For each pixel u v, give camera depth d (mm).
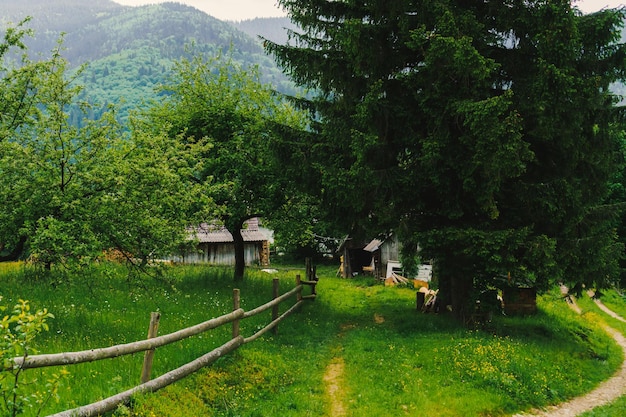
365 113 15266
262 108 23188
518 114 13547
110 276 13469
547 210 15203
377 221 16859
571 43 14102
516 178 15656
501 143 13406
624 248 16391
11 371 5312
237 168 21453
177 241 14531
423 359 13078
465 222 15898
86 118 14227
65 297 16422
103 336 11914
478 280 16812
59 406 7172
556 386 12430
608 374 14523
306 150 17844
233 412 8992
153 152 14297
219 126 22375
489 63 14016
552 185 14977
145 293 18109
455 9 15219
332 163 17578
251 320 15359
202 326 10078
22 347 5422
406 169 15938
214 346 11609
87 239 12156
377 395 10734
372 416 9703
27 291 16297
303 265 52219
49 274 13484
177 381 9227
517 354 13562
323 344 14617
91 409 6766
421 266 33688
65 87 14094
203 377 9820
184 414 8164
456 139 15133
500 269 14781
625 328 23766
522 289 20281
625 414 11062
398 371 12180
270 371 11258
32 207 12531
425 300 20875
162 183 13969
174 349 10969
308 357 13094
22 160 12359
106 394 7828
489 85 15172
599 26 14945
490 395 11047
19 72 13375
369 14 17250
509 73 15977
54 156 12797
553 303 24984
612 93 16391
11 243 13508
